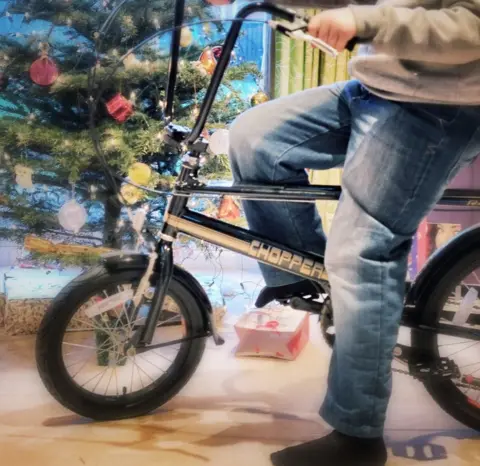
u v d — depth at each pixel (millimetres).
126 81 1820
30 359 1682
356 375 1119
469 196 1238
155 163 1977
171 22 1661
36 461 1175
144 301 1318
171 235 1289
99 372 1556
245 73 1951
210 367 1650
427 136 1035
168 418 1368
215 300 2023
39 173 1871
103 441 1259
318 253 1350
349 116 1248
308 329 1849
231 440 1271
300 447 1169
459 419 1333
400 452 1246
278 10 999
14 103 1866
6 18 1914
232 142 1291
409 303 1302
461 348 1633
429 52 920
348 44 942
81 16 1749
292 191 1234
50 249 1860
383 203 1066
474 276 1392
